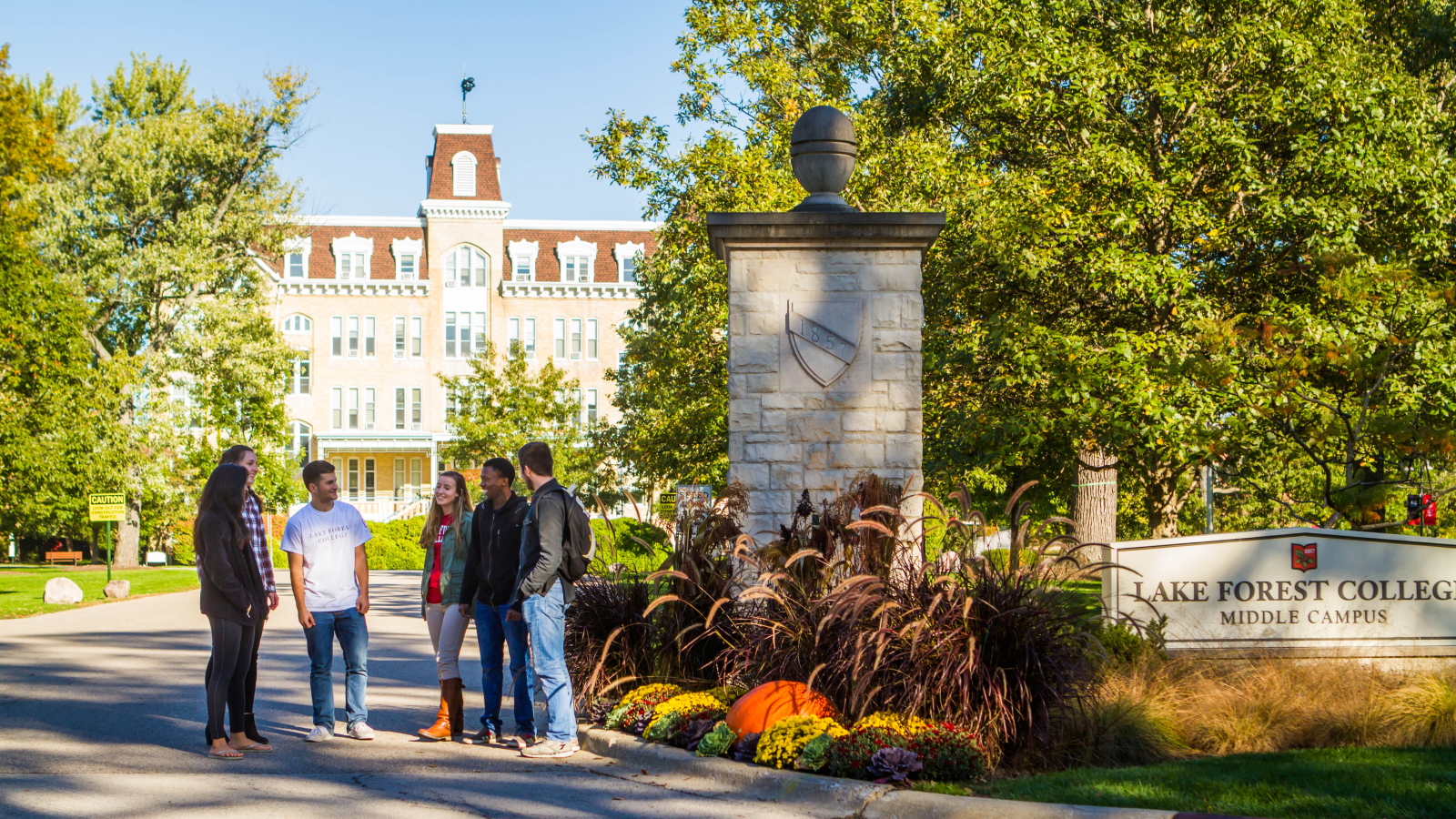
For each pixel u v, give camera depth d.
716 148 20.98
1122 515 30.42
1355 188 15.40
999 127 18.16
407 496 65.44
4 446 26.19
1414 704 8.02
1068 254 16.72
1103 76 16.33
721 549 9.15
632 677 8.56
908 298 10.34
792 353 10.30
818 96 22.28
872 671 7.14
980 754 6.86
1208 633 9.80
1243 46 16.23
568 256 66.56
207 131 39.38
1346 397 14.96
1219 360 14.05
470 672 12.27
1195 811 5.83
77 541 52.75
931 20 20.44
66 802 6.27
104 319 40.09
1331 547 9.88
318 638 8.30
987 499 22.41
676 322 26.03
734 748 7.33
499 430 46.22
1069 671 7.38
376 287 64.56
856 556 8.42
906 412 10.24
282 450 58.12
